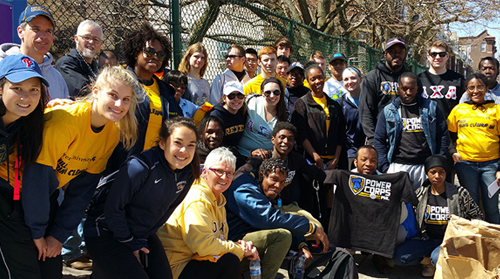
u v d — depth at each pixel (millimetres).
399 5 14359
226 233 3344
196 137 2568
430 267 4180
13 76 2021
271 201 3990
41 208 2293
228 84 4293
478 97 4812
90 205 2697
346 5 11070
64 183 2475
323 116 4898
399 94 4758
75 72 3809
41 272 2447
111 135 2568
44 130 2252
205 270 2971
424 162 4609
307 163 4398
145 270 2674
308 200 4566
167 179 2568
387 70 5137
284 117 4566
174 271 3010
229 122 4348
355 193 4270
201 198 3049
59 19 4199
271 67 5344
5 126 2131
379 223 4176
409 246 4148
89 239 2627
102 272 2578
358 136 5465
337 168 5121
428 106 4652
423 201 4312
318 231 3707
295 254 3736
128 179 2451
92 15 4293
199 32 5371
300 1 11039
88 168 2557
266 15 6672
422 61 21062
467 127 4879
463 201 4211
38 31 3070
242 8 6234
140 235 2668
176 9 4648
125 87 2350
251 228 3723
